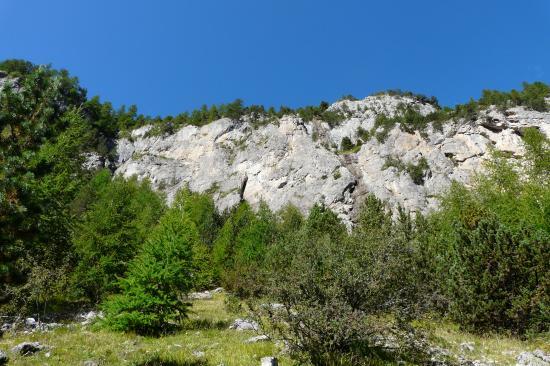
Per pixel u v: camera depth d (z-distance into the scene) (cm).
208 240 5969
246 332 1512
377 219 3847
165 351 1188
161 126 14262
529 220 2380
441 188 9444
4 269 848
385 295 1099
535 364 1138
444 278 1906
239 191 11331
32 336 1403
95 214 2802
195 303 2828
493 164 3316
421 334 1085
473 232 1836
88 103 14050
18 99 864
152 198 8819
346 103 14438
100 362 1041
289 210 8775
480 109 10888
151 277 1648
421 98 15425
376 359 1045
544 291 1596
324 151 11412
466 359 1188
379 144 11312
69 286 2366
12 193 805
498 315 1639
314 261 1109
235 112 13638
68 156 2911
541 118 9894
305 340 1042
